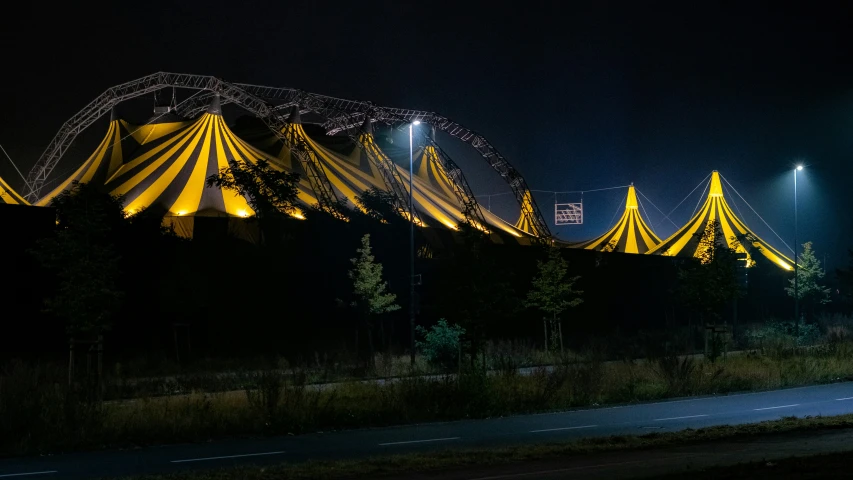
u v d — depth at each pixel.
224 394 22.61
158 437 17.00
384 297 36.66
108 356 32.78
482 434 17.64
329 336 40.78
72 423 16.77
